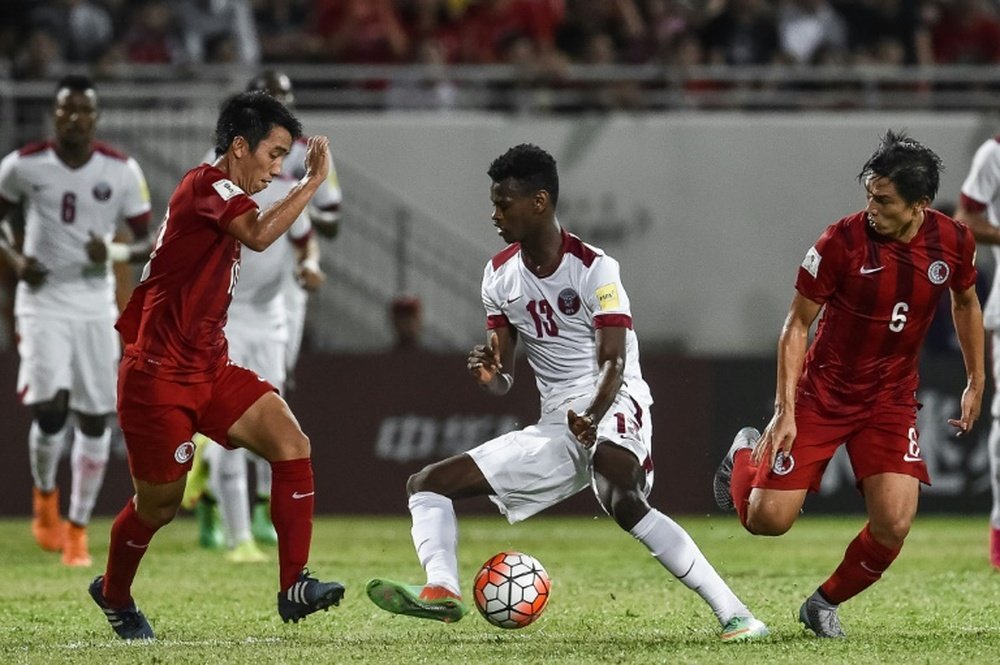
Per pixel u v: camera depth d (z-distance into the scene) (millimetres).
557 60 61500
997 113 61719
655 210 60094
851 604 28375
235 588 31625
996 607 28000
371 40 63031
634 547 42469
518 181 22688
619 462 22781
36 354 37469
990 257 57375
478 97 61938
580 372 23500
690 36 64312
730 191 60188
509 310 23609
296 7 66062
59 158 36969
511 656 21266
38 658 21188
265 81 38531
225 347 23219
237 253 22781
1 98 57094
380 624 25750
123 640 23547
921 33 65938
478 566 36812
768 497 23484
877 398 23297
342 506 52500
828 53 63219
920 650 21844
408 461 52812
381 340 59344
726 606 22875
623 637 23562
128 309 22766
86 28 61688
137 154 57062
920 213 22500
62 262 37344
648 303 60031
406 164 59625
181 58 61938
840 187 60531
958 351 57031
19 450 50875
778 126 60344
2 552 40125
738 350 60281
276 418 23047
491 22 64750
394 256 59438
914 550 41188
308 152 22484
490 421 53125
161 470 22750
